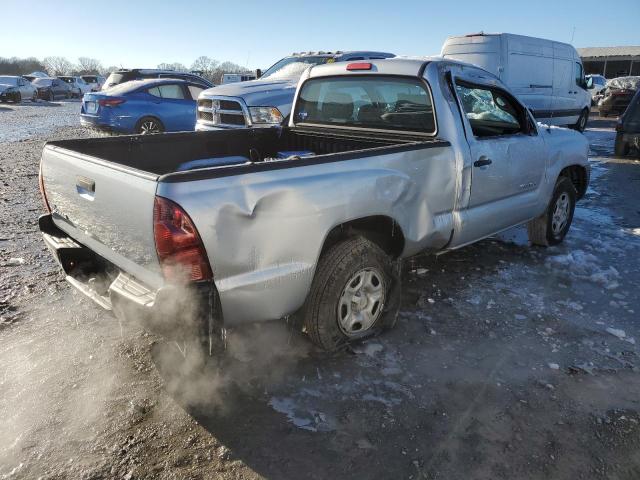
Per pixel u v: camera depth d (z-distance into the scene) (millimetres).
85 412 2709
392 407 2799
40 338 3391
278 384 2973
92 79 40719
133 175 2504
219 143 4445
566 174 5484
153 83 11734
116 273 2945
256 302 2705
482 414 2758
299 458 2436
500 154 4156
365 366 3162
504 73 11414
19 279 4285
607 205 7199
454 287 4309
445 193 3740
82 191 2961
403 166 3361
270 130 4801
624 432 2641
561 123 14266
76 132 14914
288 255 2760
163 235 2355
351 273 3115
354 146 4465
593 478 2355
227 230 2486
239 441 2531
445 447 2521
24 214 6195
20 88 31031
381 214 3205
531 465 2420
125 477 2312
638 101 10633
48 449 2461
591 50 43719
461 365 3199
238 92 8023
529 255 5102
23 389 2875
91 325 3564
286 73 9516
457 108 3846
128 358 3184
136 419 2668
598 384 3029
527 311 3902
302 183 2758
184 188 2369
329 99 4676
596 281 4441
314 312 3088
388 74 4055
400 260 3629
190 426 2625
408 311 3873
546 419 2729
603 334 3590
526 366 3199
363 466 2398
